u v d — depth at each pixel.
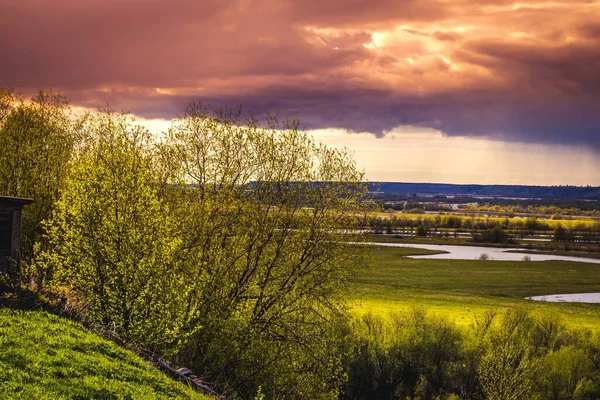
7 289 26.30
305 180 34.34
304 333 33.62
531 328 75.00
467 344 68.81
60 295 27.27
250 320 32.56
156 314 26.97
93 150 32.31
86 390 17.66
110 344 23.16
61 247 28.38
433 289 116.19
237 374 32.31
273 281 34.16
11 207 28.56
